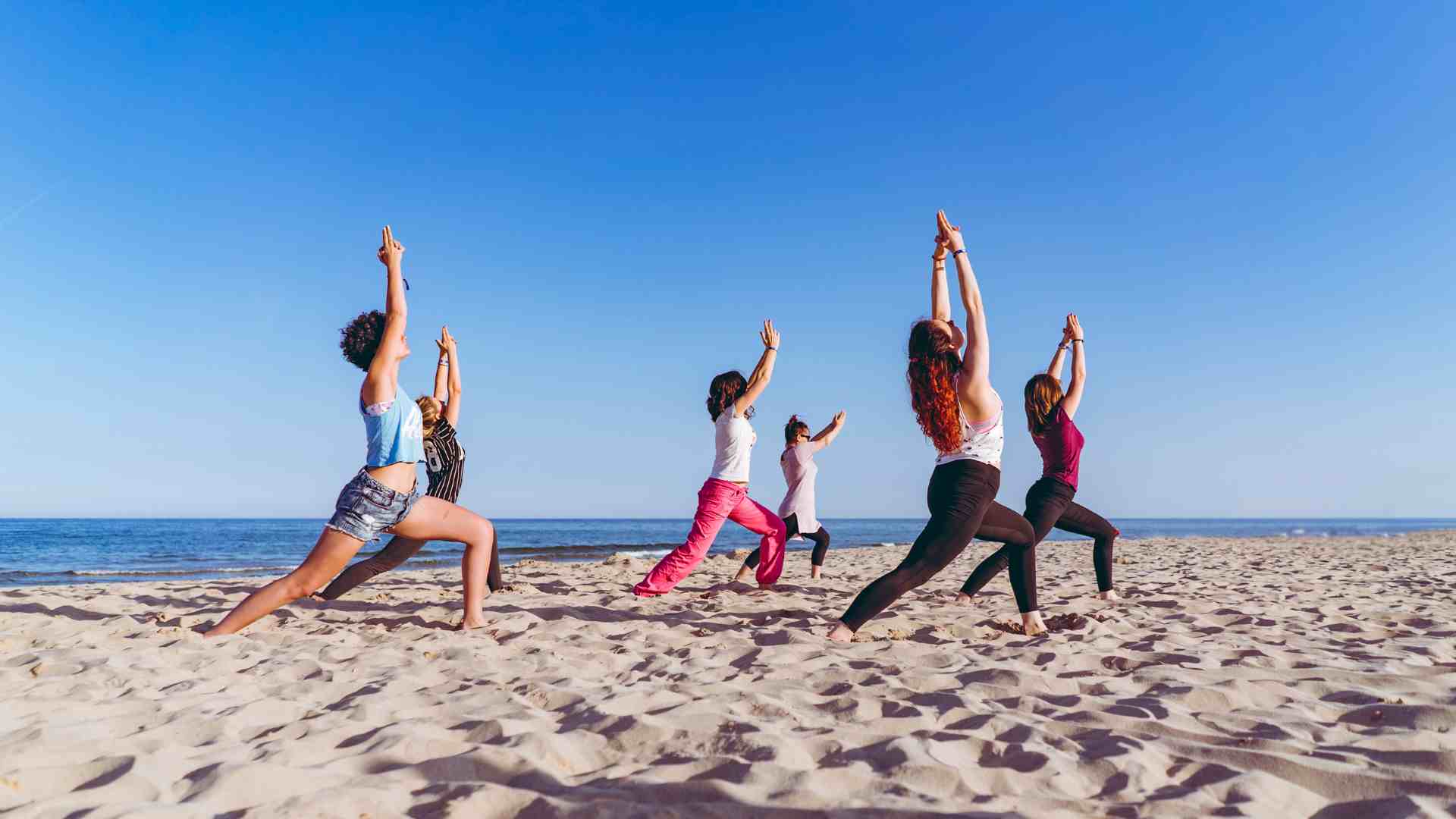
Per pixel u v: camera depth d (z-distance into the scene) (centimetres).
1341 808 180
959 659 353
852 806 176
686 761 212
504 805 181
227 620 412
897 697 279
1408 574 912
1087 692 292
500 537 4312
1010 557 450
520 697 287
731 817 172
